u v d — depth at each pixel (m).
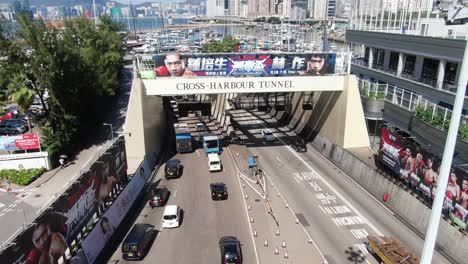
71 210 25.75
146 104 45.16
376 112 46.38
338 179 42.25
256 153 51.38
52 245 23.11
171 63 43.00
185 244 29.61
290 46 127.56
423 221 30.69
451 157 12.81
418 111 39.50
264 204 36.38
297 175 43.44
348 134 45.41
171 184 41.38
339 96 46.56
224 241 28.09
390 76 51.19
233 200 37.31
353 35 62.66
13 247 19.53
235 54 43.28
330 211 34.84
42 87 46.25
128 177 39.12
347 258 27.80
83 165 44.28
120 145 36.75
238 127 64.75
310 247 29.20
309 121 57.38
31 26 45.31
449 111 37.53
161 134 56.16
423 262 14.16
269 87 44.16
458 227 27.53
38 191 38.03
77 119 49.09
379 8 61.41
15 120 55.41
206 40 157.75
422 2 54.44
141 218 33.78
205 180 42.41
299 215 34.16
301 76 44.53
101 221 29.34
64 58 47.28
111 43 78.12
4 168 41.56
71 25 72.00
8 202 35.78
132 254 27.17
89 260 26.20
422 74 46.72
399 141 34.47
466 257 26.14
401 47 49.34
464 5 43.62
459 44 39.03
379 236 30.44
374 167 39.03
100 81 59.78
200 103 60.66
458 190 27.39
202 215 34.31
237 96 63.22
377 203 36.31
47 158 42.50
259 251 28.67
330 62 45.03
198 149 53.59
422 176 31.39
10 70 45.19
